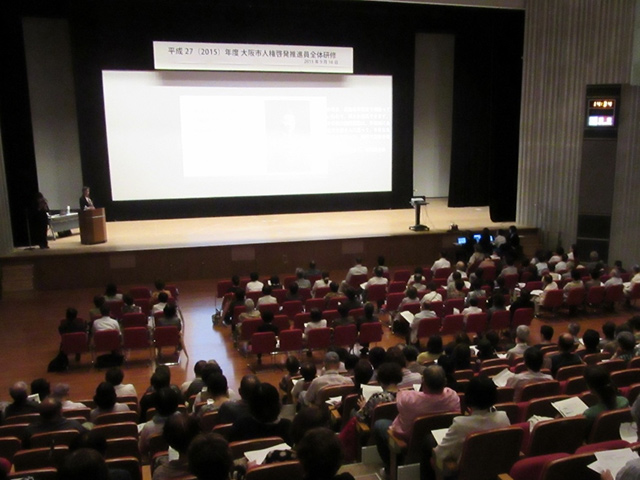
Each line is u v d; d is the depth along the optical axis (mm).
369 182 17672
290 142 16844
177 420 3449
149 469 4926
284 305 9992
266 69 16250
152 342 9148
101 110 16047
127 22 15547
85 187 14906
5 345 10031
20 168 14664
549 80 15312
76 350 8812
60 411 4891
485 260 12758
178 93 15969
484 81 19141
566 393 5504
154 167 16125
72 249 13680
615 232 14719
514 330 9523
